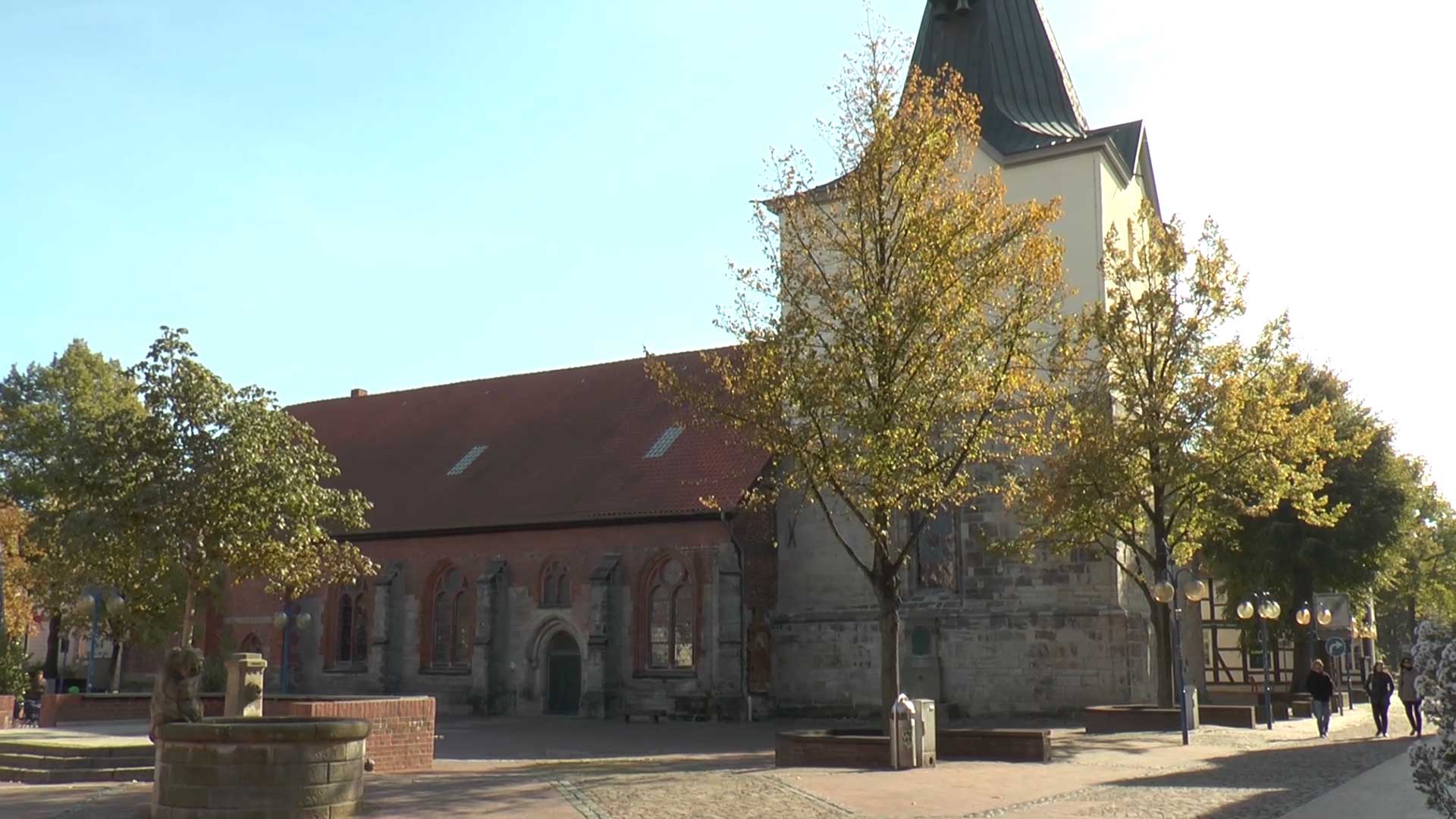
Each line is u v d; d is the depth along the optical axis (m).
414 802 16.64
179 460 23.39
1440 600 70.75
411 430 54.75
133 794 18.33
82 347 58.84
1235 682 59.75
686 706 40.88
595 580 42.59
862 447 24.47
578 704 43.72
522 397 53.59
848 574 41.84
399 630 47.50
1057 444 32.91
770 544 43.16
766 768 22.14
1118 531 35.22
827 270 28.25
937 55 43.09
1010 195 40.91
